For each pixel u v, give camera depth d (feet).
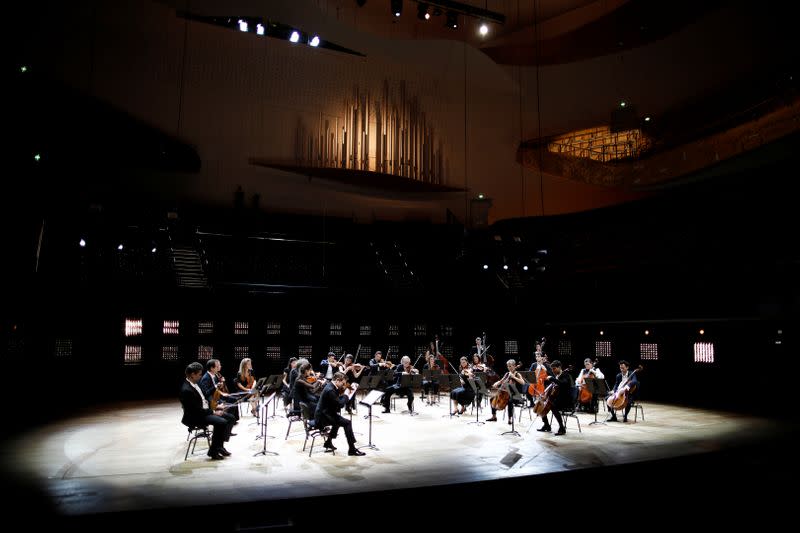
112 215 54.03
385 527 18.92
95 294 47.47
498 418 36.78
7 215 42.55
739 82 51.70
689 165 54.54
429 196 65.77
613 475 22.81
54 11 41.57
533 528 20.92
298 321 58.13
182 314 53.06
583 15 57.21
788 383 42.55
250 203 60.80
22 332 43.73
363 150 57.31
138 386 50.24
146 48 46.55
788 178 41.09
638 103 58.44
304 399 27.50
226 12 45.62
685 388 49.93
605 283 53.93
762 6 47.34
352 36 52.29
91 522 16.55
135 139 51.70
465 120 61.93
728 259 43.93
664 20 54.60
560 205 66.80
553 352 61.77
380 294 58.95
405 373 36.76
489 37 63.21
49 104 45.88
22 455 25.07
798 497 23.30
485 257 65.67
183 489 19.34
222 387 29.63
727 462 26.21
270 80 52.80
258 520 17.84
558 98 61.31
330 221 66.13
